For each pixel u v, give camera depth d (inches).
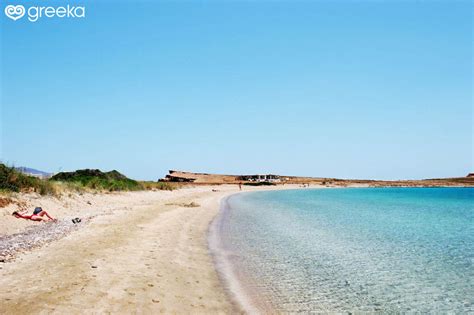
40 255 450.0
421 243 725.9
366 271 498.3
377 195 3225.9
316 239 740.7
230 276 442.3
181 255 518.9
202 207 1371.8
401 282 450.0
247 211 1366.9
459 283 447.8
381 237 788.6
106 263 429.1
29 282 349.4
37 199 806.5
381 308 359.6
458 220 1161.4
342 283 438.6
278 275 462.9
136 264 438.9
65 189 1022.4
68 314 283.7
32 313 281.1
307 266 514.0
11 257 434.3
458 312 351.6
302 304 362.6
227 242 671.1
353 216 1238.3
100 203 1079.0
